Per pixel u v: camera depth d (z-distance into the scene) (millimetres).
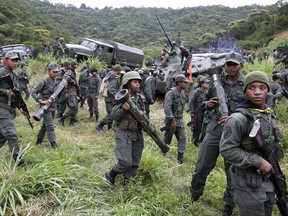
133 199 3627
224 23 61875
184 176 4965
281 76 8586
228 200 3744
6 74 4211
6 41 36188
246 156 2465
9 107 4297
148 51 36750
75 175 4105
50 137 5574
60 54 16875
